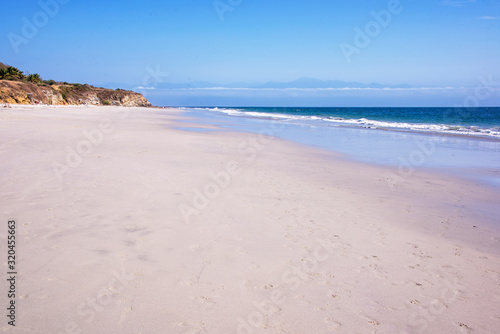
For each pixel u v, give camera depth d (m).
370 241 4.95
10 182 6.94
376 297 3.50
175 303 3.22
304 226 5.43
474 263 4.36
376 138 19.98
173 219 5.42
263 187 7.84
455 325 3.10
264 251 4.45
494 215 6.36
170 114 52.12
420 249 4.74
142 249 4.30
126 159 10.21
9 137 13.33
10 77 61.50
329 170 10.31
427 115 61.38
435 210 6.60
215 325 2.95
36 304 3.06
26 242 4.26
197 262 4.05
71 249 4.14
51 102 59.50
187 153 12.21
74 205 5.75
